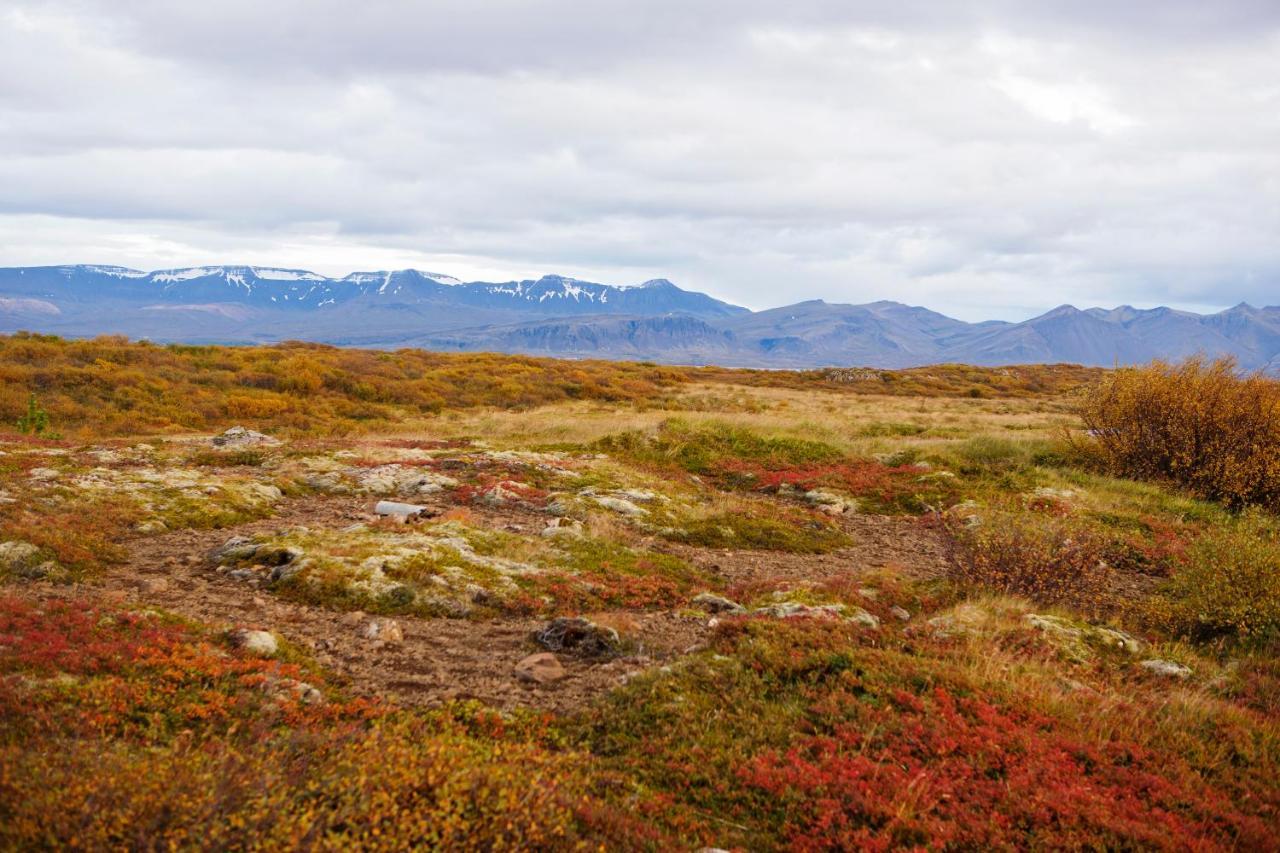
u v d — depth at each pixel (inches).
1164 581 662.5
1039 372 4372.5
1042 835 248.1
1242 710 357.4
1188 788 280.5
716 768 293.0
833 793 272.1
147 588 455.5
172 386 1726.1
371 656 396.5
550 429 1353.3
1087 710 343.6
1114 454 1077.8
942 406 2583.7
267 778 194.2
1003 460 1127.0
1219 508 920.3
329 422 1582.2
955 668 372.5
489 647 426.9
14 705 253.6
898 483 1024.9
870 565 706.8
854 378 3804.1
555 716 343.0
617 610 516.1
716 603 538.6
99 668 305.7
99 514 593.0
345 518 719.7
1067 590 559.8
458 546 596.4
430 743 257.6
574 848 212.1
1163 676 415.8
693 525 793.6
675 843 237.6
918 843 246.8
